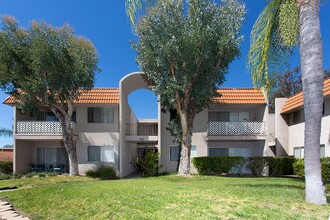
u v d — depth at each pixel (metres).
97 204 9.53
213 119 25.92
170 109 22.12
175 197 9.59
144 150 33.50
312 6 9.02
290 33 9.59
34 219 9.49
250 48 11.17
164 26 17.66
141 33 18.33
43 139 23.44
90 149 24.20
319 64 8.88
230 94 24.78
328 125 18.91
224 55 18.64
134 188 11.95
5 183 17.45
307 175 8.88
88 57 20.73
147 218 7.45
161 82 18.67
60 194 11.64
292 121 23.89
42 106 21.44
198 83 19.17
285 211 7.64
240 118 26.11
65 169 25.16
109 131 24.45
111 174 21.92
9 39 18.91
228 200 9.05
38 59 18.11
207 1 17.86
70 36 20.22
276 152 24.47
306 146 8.94
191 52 17.38
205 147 24.28
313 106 8.82
